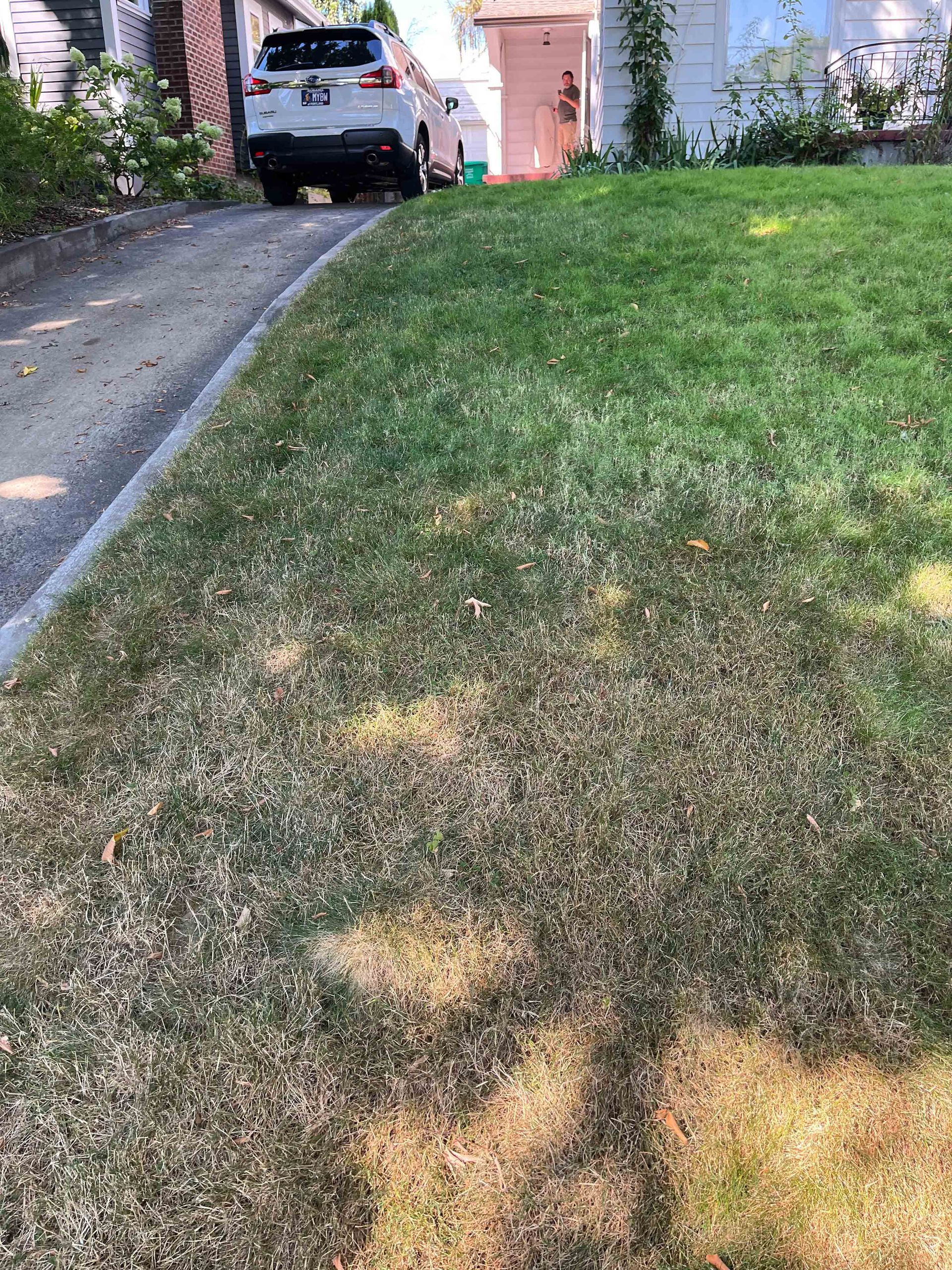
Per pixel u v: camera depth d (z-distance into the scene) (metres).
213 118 15.49
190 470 3.87
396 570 3.05
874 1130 1.61
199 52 14.77
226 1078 1.72
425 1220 1.53
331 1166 1.60
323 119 10.12
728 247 6.04
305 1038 1.78
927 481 3.36
